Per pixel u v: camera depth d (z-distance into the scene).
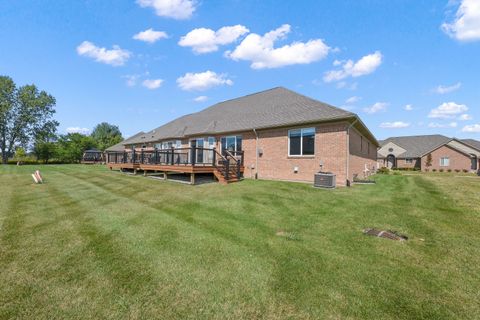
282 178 13.88
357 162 15.08
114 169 23.20
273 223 5.51
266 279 3.07
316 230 5.03
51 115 45.94
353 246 4.17
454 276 3.18
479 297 2.73
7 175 16.34
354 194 9.20
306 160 12.87
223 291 2.81
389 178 17.06
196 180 13.60
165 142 23.20
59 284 2.94
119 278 3.08
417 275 3.20
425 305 2.58
